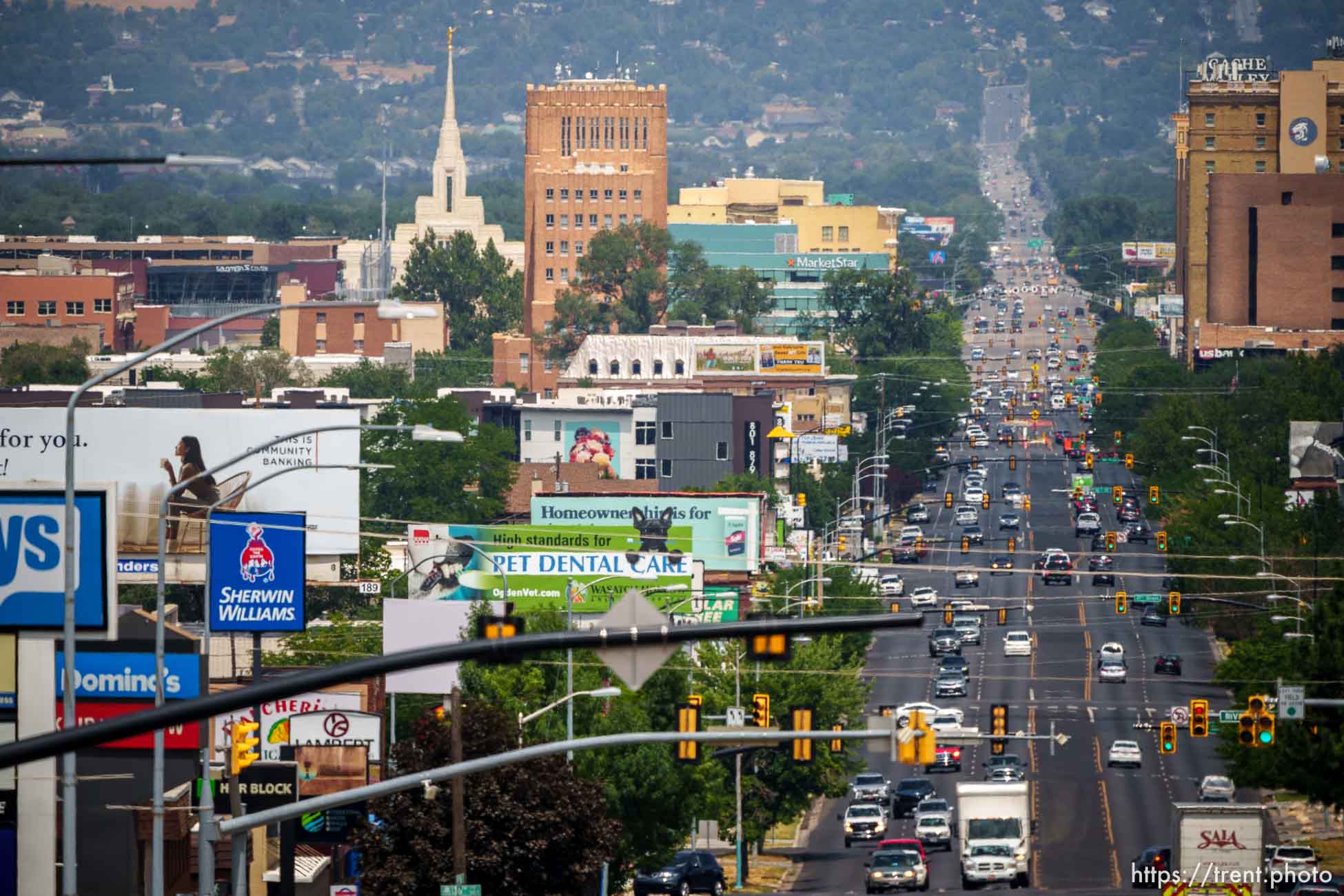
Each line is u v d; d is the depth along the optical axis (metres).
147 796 166.12
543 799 148.75
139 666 169.00
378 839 147.38
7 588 133.25
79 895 161.12
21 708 141.62
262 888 165.25
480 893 136.88
